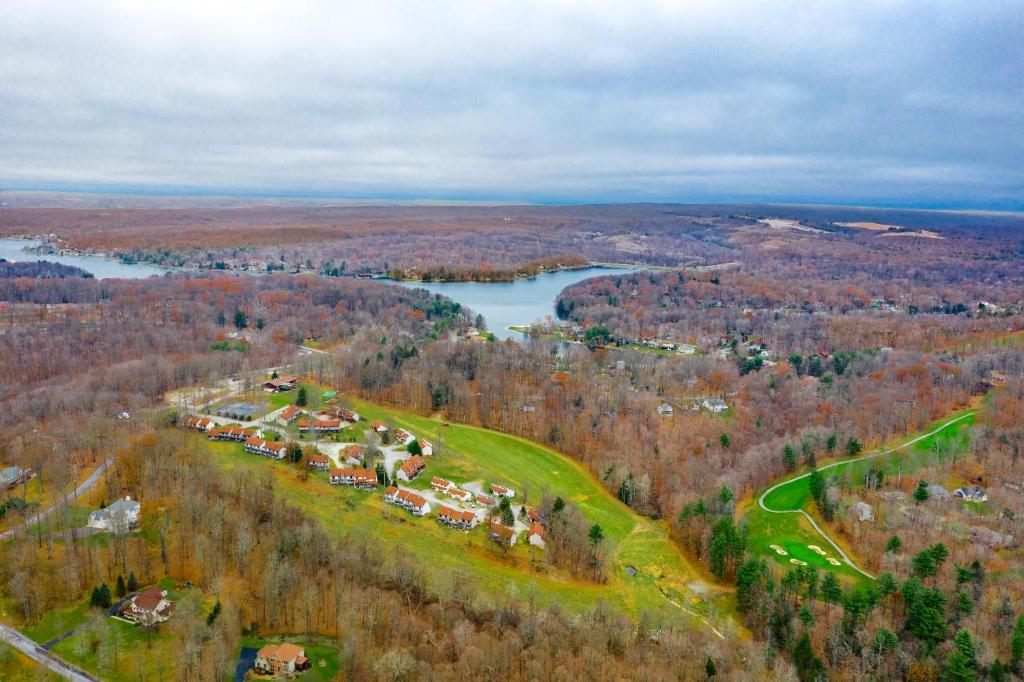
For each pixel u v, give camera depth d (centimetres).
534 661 13950
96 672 13575
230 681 13900
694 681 14788
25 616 14900
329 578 16788
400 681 13425
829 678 15462
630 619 17400
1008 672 14975
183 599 15650
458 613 15825
